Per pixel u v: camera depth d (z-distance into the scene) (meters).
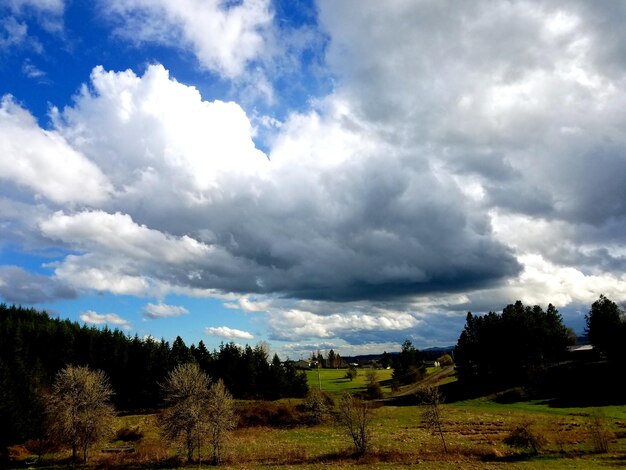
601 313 100.62
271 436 72.81
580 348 140.25
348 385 146.12
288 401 98.31
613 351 97.19
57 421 63.31
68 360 119.94
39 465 60.44
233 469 48.59
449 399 101.50
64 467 57.44
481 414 78.81
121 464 55.81
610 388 89.19
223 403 57.69
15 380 82.88
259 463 51.44
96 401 64.62
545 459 45.59
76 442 61.84
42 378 101.19
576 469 40.19
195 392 57.81
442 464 45.28
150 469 51.81
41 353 121.88
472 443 56.09
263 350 139.12
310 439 67.25
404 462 47.31
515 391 94.56
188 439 54.78
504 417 74.69
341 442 62.53
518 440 51.19
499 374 115.50
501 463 44.66
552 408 81.25
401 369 151.25
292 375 131.62
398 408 89.69
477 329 127.62
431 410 57.06
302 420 84.75
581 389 91.62
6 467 59.22
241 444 65.00
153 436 74.50
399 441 59.16
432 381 137.12
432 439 60.06
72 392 64.31
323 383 153.62
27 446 72.50
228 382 123.31
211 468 50.22
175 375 60.53
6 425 70.50
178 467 52.06
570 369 105.88
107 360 121.50
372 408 89.44
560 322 115.88
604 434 49.47
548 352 110.88
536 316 115.69
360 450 52.75
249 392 123.94
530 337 107.69
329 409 89.62
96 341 131.25
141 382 112.50
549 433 56.91
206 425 55.16
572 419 68.81
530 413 77.81
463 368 132.50
